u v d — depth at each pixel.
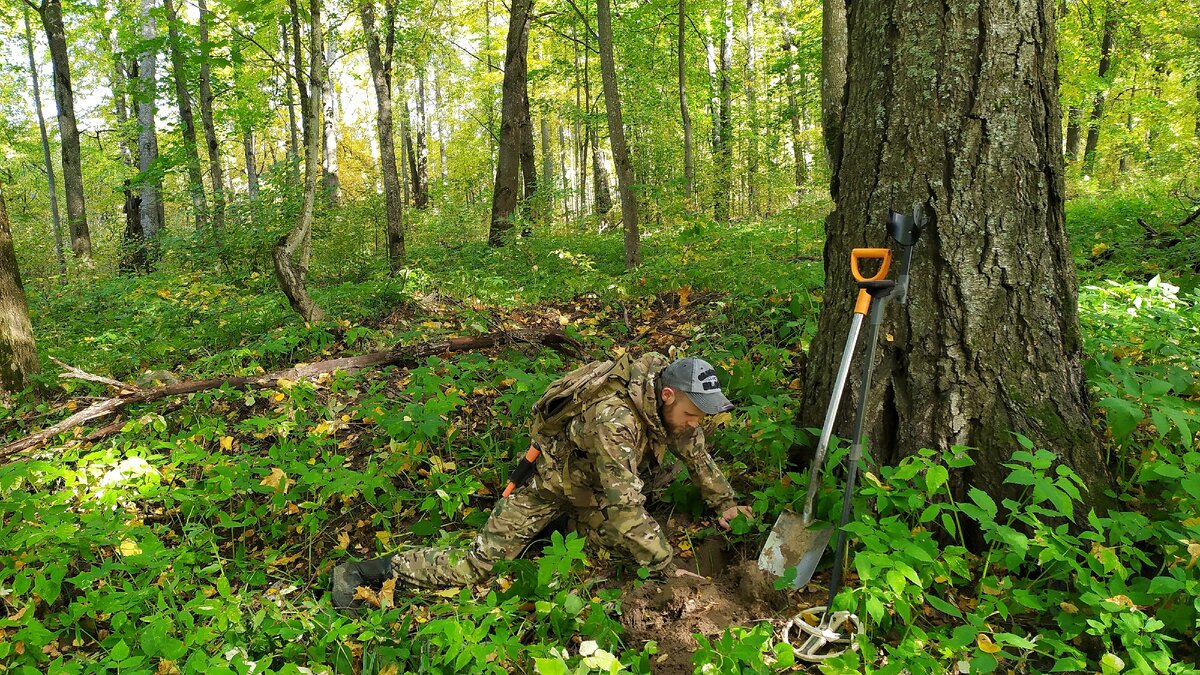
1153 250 6.23
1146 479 2.77
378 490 4.21
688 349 5.36
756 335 5.49
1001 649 2.40
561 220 14.76
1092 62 17.45
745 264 7.11
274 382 5.27
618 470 2.81
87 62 25.12
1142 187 11.95
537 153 38.53
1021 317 3.01
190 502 3.78
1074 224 8.20
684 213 9.71
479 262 10.57
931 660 2.28
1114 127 18.41
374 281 8.72
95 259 14.09
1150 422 3.23
